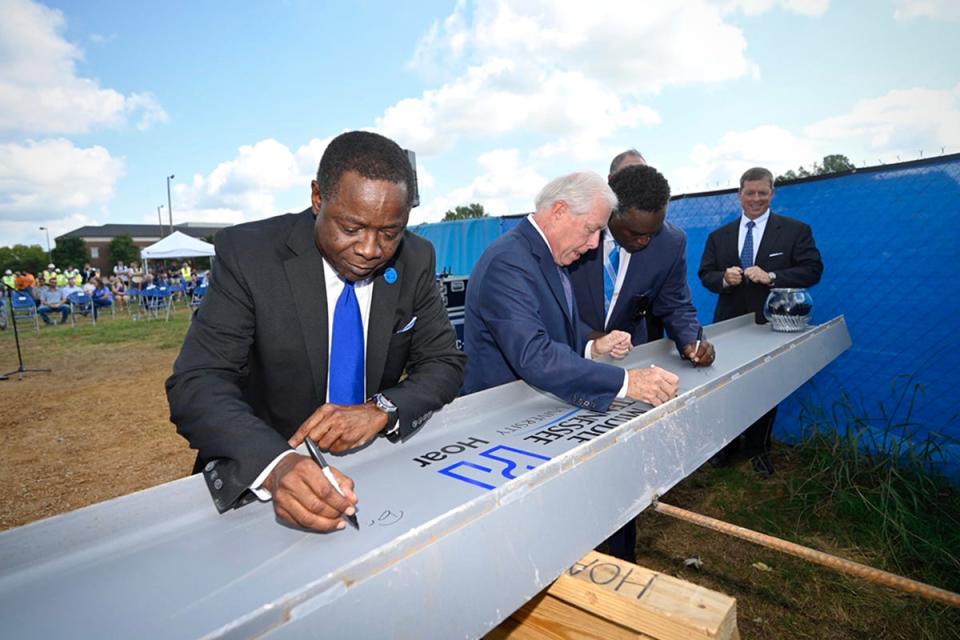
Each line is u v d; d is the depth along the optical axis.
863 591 2.42
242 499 1.03
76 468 4.46
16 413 6.20
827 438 3.75
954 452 3.30
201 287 18.86
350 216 1.10
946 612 2.23
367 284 1.46
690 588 0.95
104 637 0.71
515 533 0.96
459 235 8.79
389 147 1.14
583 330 2.36
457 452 1.36
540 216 1.92
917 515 2.85
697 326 2.45
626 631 0.95
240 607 0.77
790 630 2.22
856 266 3.72
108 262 73.25
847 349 3.49
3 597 0.79
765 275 3.39
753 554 2.75
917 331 3.52
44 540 0.87
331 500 0.89
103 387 7.43
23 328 15.40
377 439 1.35
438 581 0.82
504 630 1.10
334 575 0.71
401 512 1.04
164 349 10.48
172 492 1.00
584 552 1.07
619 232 2.35
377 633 0.73
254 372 1.43
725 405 1.78
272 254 1.33
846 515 3.02
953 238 3.34
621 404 1.78
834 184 3.75
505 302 1.78
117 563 0.88
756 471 3.60
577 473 1.13
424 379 1.43
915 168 3.43
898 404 3.62
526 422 1.60
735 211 4.41
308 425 1.16
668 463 1.40
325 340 1.39
